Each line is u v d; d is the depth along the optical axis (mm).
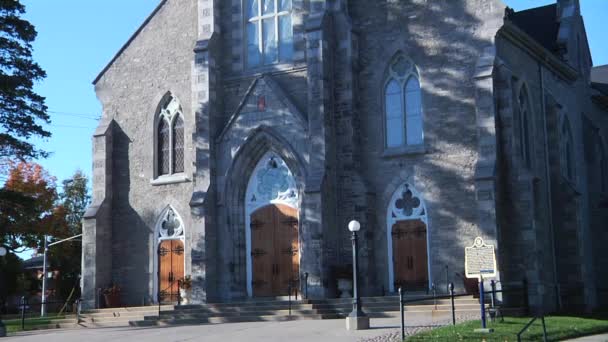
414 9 35312
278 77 36906
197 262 35625
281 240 36125
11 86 38312
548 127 38469
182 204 38875
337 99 35344
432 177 34156
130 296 39312
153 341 25000
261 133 36062
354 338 23266
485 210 31516
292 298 35438
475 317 27781
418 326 25609
